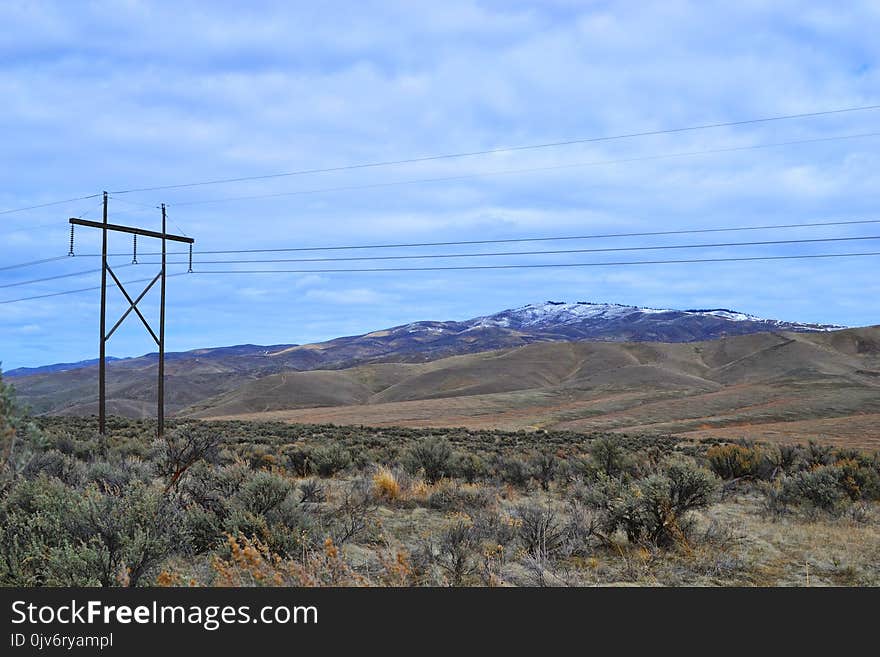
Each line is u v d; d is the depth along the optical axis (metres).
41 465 10.87
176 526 8.20
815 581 8.88
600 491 12.81
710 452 24.98
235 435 45.06
